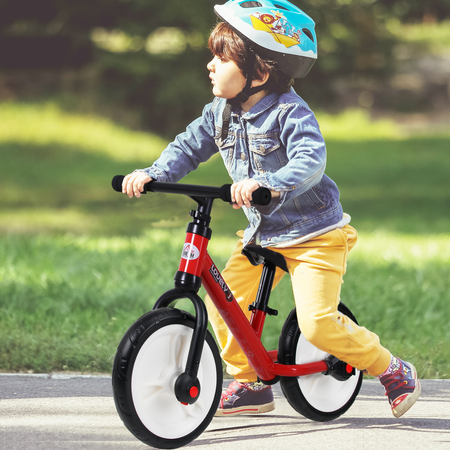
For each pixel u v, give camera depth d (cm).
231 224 2452
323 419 571
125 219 2416
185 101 4772
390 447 506
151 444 471
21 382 680
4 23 4828
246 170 537
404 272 1328
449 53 6556
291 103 515
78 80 4681
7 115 4153
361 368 533
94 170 3678
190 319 482
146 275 1211
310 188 520
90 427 545
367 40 5828
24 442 502
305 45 516
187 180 3406
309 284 516
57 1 4856
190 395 462
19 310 952
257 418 585
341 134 5219
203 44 4969
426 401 643
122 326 873
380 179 3881
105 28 5053
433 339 891
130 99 4759
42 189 3156
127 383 456
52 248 1502
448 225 2467
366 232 2216
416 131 5422
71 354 755
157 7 4922
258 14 507
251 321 533
